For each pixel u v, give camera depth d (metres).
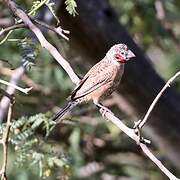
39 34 7.78
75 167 13.86
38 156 8.94
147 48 15.58
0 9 11.55
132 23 15.23
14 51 13.05
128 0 15.05
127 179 16.14
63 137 14.46
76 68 13.83
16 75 10.05
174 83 15.98
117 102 14.13
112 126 14.88
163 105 13.44
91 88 10.13
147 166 16.19
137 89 13.08
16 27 7.79
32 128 9.01
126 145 16.23
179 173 15.56
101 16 12.45
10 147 12.98
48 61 14.29
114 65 10.41
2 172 7.74
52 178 11.15
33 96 14.44
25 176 13.41
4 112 9.63
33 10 7.86
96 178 15.49
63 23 12.16
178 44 16.30
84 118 14.78
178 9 15.90
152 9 15.14
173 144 14.01
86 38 12.47
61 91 14.86
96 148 15.95
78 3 12.05
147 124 13.70
